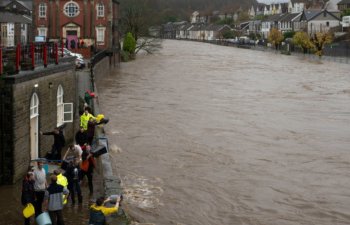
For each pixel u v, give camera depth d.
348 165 24.89
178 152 26.48
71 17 69.50
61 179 15.50
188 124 33.59
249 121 35.22
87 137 21.72
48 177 17.73
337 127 33.78
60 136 20.22
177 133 30.84
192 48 145.88
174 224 17.23
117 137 29.31
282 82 59.91
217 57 105.19
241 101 44.28
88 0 69.38
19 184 17.94
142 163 24.28
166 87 52.59
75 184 16.48
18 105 17.91
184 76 64.38
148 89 50.59
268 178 22.62
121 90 49.34
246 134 31.12
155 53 112.62
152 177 22.17
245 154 26.50
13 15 60.78
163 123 33.72
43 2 68.94
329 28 138.62
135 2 120.12
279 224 17.81
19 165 18.23
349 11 149.12
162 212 18.17
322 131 32.47
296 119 36.44
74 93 26.16
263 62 93.38
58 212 14.45
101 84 53.72
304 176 23.06
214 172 23.27
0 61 17.39
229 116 36.97
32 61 19.66
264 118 36.50
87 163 17.45
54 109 22.42
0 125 17.42
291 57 110.94
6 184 17.78
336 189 21.44
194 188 20.97
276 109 40.47
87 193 17.53
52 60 23.03
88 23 69.75
